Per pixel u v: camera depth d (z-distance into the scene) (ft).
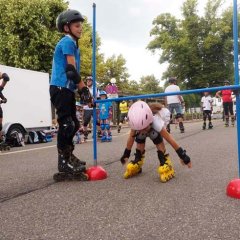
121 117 50.65
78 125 14.44
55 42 72.43
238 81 11.27
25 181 14.39
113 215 9.36
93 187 12.58
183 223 8.54
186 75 126.41
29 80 39.29
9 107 36.19
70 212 9.76
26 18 69.21
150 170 15.60
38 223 8.98
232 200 10.32
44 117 41.19
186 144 25.94
